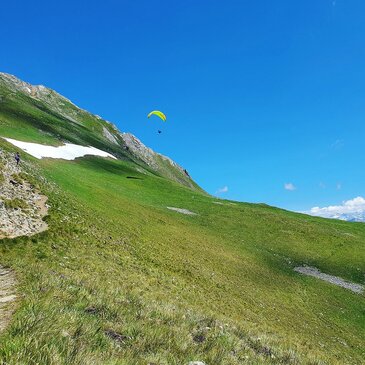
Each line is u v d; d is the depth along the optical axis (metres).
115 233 41.81
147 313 15.34
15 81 183.25
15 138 86.56
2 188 34.75
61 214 36.69
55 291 13.98
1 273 17.55
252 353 15.00
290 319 38.59
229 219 82.62
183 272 39.09
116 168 105.19
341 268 65.44
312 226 86.75
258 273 52.00
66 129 131.50
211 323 18.05
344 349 35.28
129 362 9.27
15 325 9.15
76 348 8.81
